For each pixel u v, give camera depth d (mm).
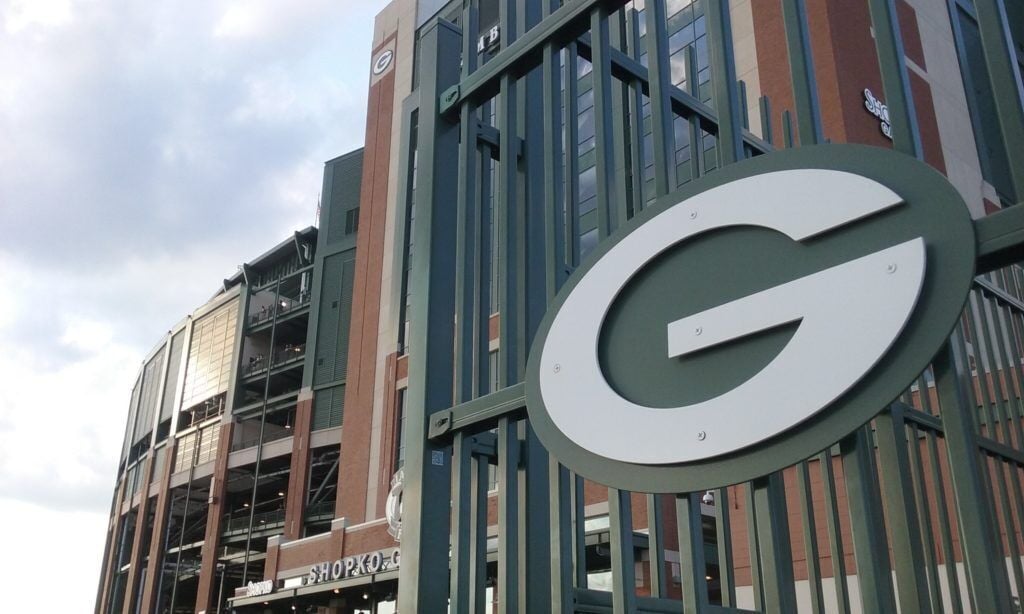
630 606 2008
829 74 21766
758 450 1812
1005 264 1588
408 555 2617
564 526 2344
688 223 2119
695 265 2090
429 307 2904
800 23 2104
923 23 27609
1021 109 1666
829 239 1825
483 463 2744
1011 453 4234
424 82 3355
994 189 26969
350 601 31141
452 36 3410
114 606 54750
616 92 3443
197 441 50906
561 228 2723
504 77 3045
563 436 2236
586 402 2199
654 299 2156
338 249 47031
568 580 2287
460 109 3232
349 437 34625
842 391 1678
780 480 2072
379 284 36688
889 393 1622
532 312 2869
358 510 32438
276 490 49156
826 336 1744
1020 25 29812
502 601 2453
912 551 1682
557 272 2650
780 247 1913
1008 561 6973
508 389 2521
